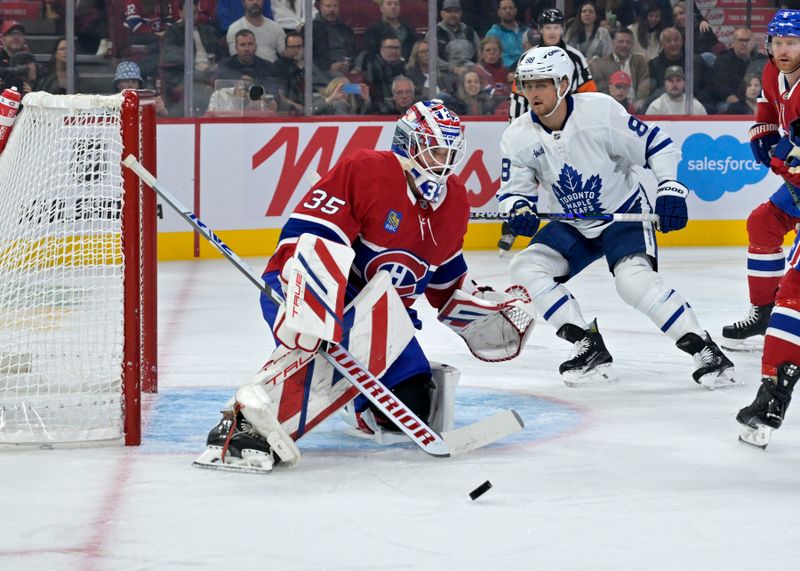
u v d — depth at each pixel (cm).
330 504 818
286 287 914
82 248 1095
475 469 920
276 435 891
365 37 2791
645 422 1105
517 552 714
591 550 718
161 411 1141
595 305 1930
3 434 977
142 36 2689
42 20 2669
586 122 1262
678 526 770
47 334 1112
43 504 816
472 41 2853
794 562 698
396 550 716
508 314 1035
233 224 2616
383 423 1016
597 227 1312
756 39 2939
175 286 2153
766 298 1534
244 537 741
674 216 1266
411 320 1023
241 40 2708
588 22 2884
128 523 770
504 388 1277
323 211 939
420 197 964
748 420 991
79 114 1051
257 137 2619
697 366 1284
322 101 2788
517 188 1318
